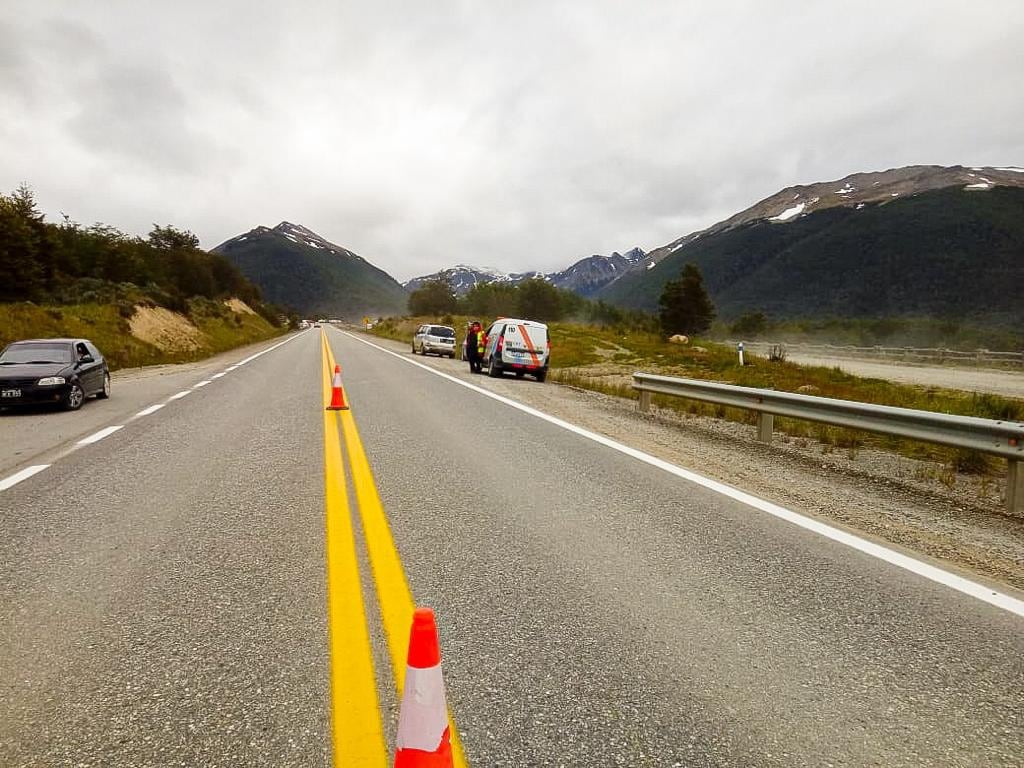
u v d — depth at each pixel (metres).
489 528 4.93
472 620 3.37
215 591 3.69
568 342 39.56
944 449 9.04
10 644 3.07
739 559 4.41
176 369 23.42
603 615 3.48
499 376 20.92
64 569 4.02
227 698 2.61
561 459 7.64
